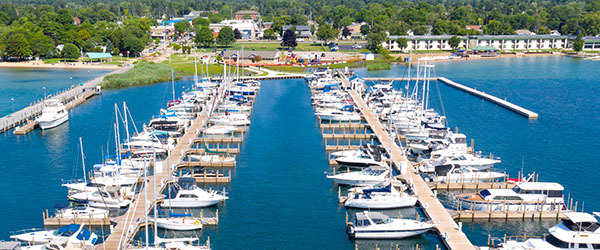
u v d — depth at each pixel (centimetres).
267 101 14012
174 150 8894
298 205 6712
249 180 7625
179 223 5894
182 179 6681
